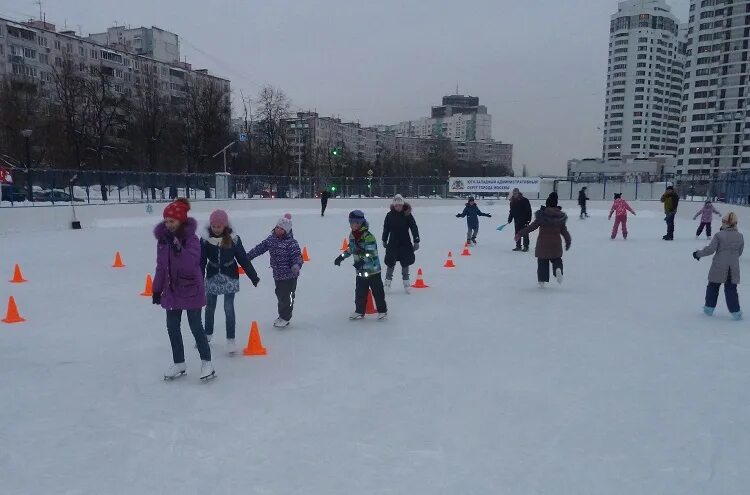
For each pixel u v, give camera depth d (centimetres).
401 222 956
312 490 345
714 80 7756
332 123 11075
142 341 673
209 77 8419
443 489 346
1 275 1157
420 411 465
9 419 450
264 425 439
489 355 616
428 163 9644
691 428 432
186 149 5547
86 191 2483
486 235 2136
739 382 532
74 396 498
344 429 431
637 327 737
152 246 1686
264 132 6103
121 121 5362
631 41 11194
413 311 834
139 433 425
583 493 342
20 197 2208
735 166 7588
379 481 355
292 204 3650
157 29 8300
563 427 434
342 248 1642
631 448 400
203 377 529
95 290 1000
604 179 4353
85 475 365
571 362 592
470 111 19375
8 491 345
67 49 5819
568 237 1001
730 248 770
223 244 599
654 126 11388
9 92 4594
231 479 359
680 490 345
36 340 675
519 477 360
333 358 605
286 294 729
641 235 2088
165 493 343
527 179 4666
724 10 7600
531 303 889
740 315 776
